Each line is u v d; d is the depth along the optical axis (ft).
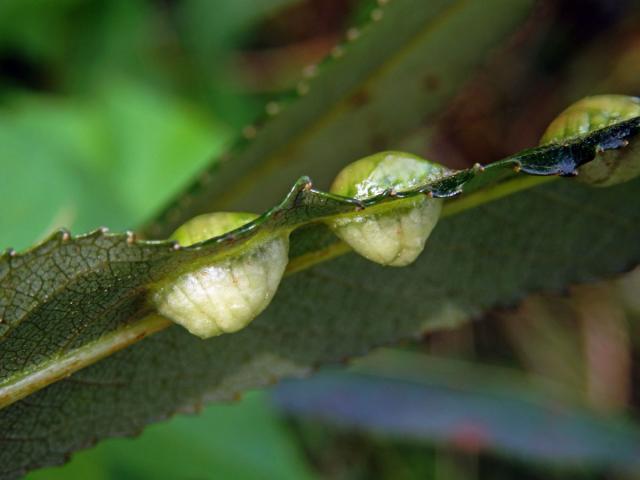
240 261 0.24
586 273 0.30
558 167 0.24
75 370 0.26
